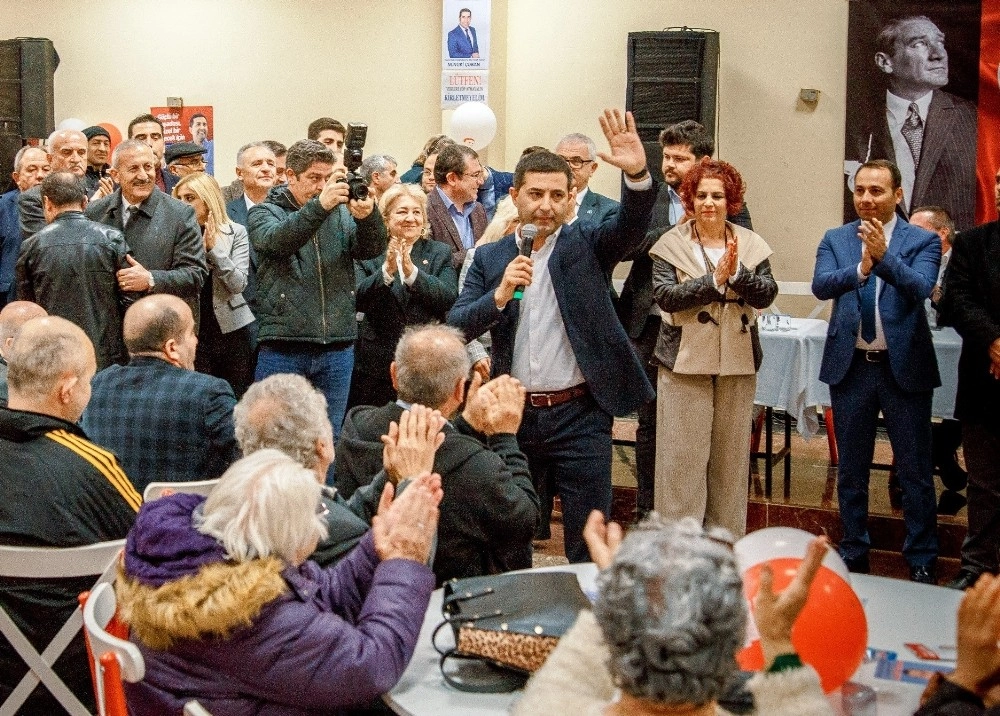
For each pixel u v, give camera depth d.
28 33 8.96
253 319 5.34
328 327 4.79
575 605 2.12
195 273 4.88
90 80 8.90
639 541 1.45
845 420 4.37
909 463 4.31
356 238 4.75
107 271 4.65
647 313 4.77
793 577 1.90
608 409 3.64
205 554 1.93
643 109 7.34
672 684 1.36
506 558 2.83
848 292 4.29
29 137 8.66
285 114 8.56
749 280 4.02
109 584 2.17
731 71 7.50
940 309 4.20
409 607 2.05
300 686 1.93
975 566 4.22
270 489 1.96
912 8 7.05
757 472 5.84
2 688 2.56
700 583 1.38
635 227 3.55
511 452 2.81
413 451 2.45
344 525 2.44
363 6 8.34
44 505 2.57
